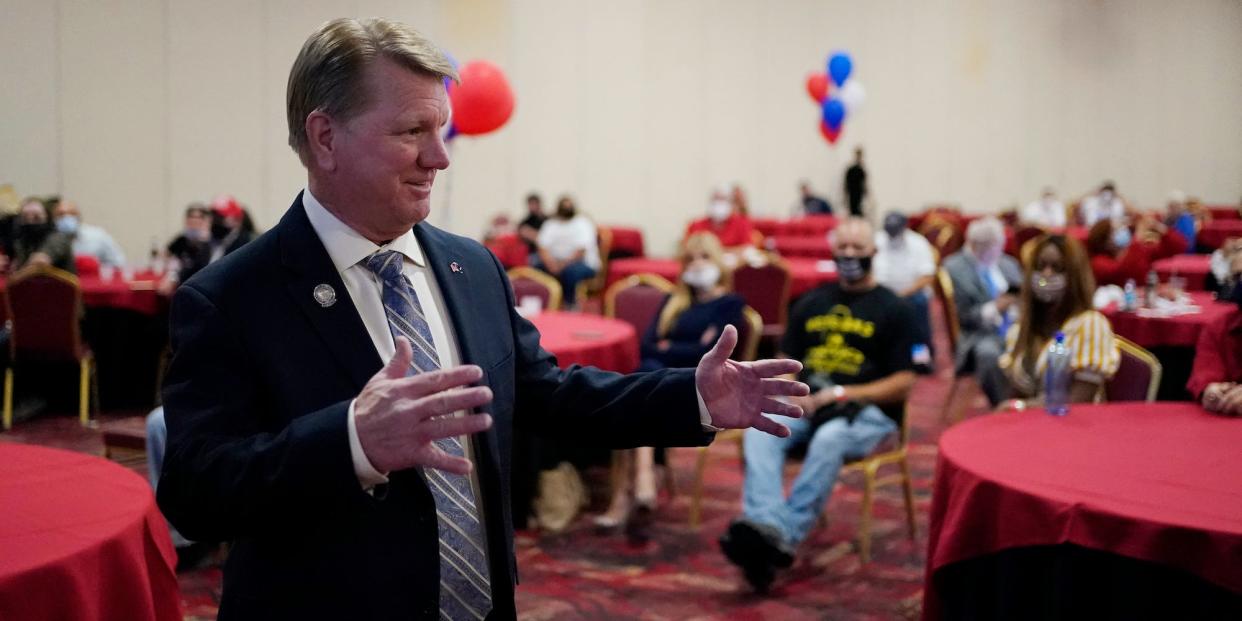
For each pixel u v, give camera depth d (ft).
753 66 47.75
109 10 30.50
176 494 4.03
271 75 33.55
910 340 12.80
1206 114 54.70
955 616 8.13
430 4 36.91
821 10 49.60
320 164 4.29
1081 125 54.08
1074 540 6.87
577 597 11.77
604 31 42.42
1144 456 8.11
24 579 5.40
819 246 33.60
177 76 31.78
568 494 14.38
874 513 14.88
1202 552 6.41
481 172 39.22
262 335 4.24
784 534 11.54
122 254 31.09
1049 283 11.58
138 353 21.70
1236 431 8.91
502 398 4.72
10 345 19.45
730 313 15.28
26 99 29.37
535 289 19.72
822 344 13.05
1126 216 43.57
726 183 47.47
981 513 7.59
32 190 29.63
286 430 3.88
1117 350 11.51
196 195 32.35
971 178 53.21
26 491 6.91
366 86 4.16
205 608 11.23
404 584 4.22
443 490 4.47
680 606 11.52
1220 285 19.89
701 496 15.66
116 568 6.02
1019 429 9.02
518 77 39.86
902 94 51.75
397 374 3.92
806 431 12.59
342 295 4.37
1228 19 54.24
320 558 4.20
